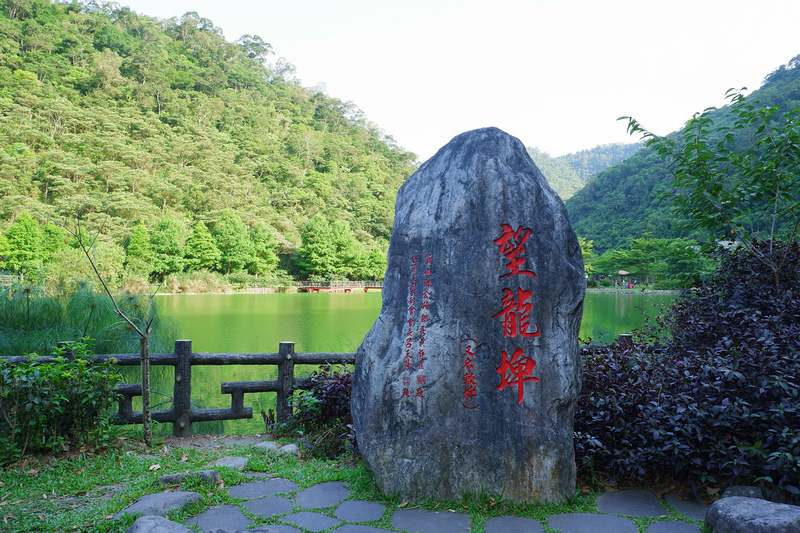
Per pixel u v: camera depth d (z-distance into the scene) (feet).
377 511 7.84
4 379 9.59
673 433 8.50
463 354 8.47
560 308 8.62
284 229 169.48
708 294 12.81
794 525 5.99
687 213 14.14
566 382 8.39
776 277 11.71
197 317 59.77
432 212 9.10
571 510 7.89
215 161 179.42
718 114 157.58
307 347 35.27
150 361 12.48
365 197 219.82
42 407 9.87
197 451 11.16
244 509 7.89
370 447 8.47
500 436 8.22
